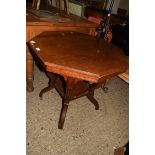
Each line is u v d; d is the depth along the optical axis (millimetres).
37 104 2119
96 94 2547
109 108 2322
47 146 1652
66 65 1426
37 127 1819
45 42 1782
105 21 2365
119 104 2432
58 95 2332
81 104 2279
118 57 1813
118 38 2371
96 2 3391
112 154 1707
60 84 2025
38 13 2283
